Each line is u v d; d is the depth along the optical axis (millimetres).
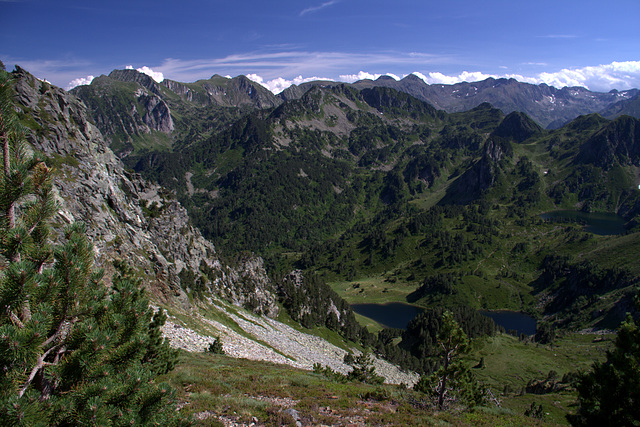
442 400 29203
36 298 9914
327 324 155250
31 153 11211
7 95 10305
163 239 92688
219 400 20875
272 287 154750
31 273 9562
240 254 158375
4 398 8484
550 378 133125
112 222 65500
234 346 62781
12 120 10414
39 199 11016
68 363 9828
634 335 21578
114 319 10680
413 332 198000
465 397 31219
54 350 10484
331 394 26047
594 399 22297
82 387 9688
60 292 10352
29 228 10727
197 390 22969
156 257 69500
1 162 10430
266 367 40719
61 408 9133
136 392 10117
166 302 62531
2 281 9406
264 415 19422
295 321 140500
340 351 120688
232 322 85000
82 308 10883
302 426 19016
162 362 25484
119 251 62031
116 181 86688
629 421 20422
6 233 10102
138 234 71375
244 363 42062
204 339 56375
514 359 162625
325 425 19531
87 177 66000
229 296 110625
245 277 132000
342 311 180250
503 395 105812
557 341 195500
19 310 9930
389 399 26922
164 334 47094
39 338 9125
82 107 82500
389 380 100438
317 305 158000
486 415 27734
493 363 158125
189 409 18953
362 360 78875
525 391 117688
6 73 10430
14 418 8250
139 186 96938
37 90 68062
